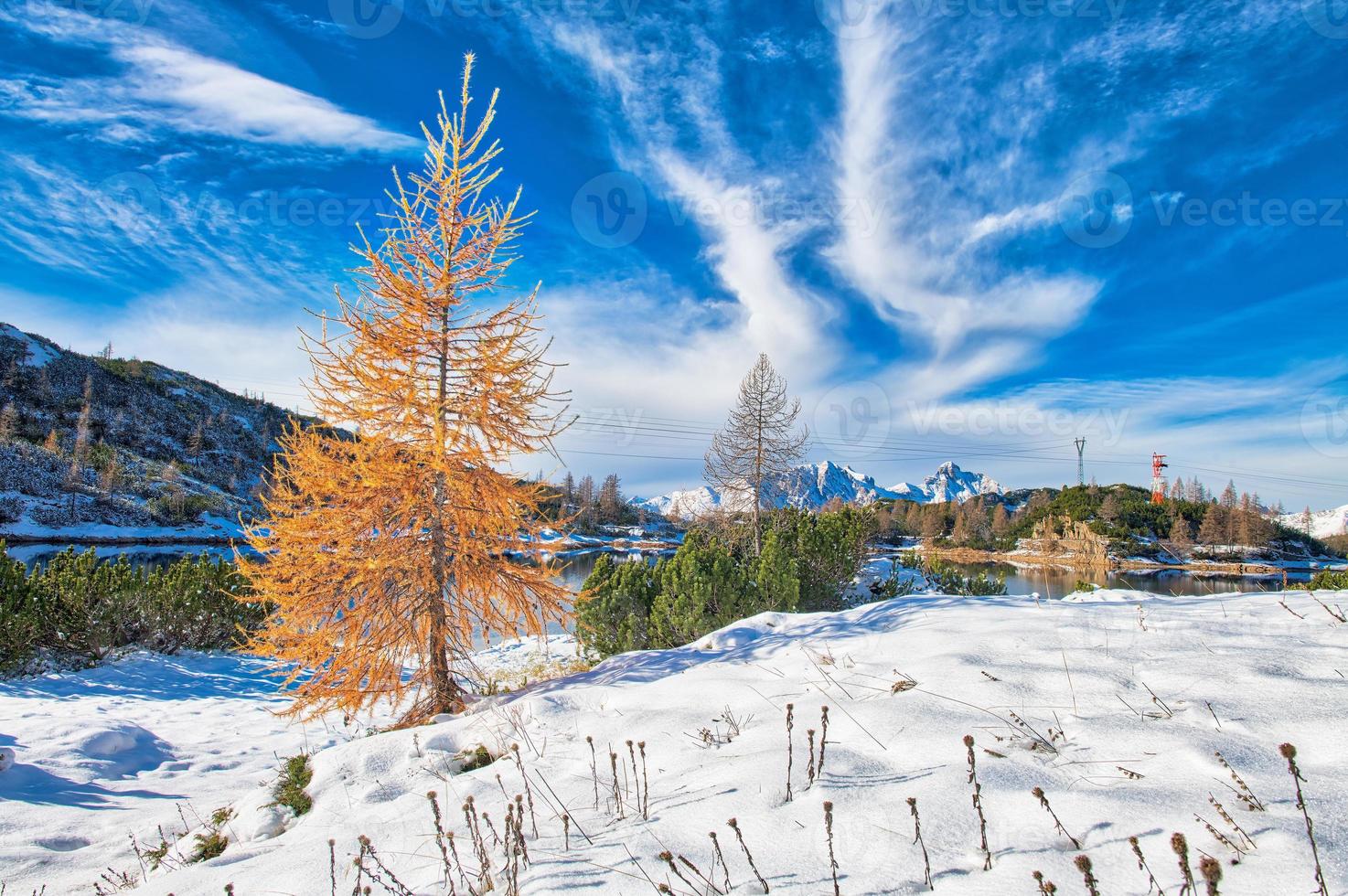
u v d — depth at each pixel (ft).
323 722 26.84
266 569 22.90
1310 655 11.00
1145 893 5.72
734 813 8.69
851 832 7.64
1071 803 7.43
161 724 26.81
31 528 156.25
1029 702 10.83
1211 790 7.25
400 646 24.39
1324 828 6.15
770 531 43.96
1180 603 17.22
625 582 35.12
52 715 26.11
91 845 14.26
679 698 15.17
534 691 21.58
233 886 9.56
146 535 174.60
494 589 26.12
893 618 19.49
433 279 25.61
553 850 8.77
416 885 8.64
